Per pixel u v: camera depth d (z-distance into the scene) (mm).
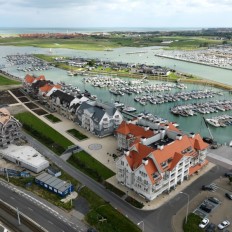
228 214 88062
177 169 98562
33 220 84062
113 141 139250
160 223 84125
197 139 113125
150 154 94750
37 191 98438
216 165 117188
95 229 80875
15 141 132750
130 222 83688
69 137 142500
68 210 88812
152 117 175500
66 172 110938
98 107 157125
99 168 113688
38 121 162625
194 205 92312
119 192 98500
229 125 173625
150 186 90625
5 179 105062
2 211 87625
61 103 173375
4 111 139000
